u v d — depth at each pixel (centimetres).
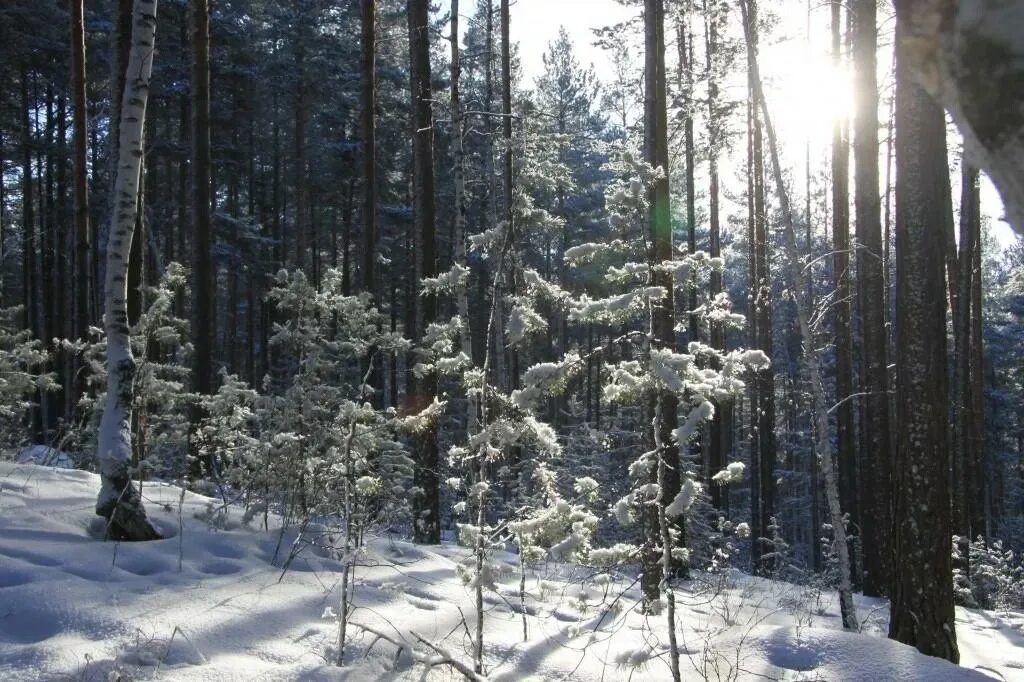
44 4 2234
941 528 623
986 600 1248
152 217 2461
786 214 900
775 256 2578
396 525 1008
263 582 508
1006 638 832
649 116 948
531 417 446
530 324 449
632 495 421
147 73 619
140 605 436
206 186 1122
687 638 502
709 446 2030
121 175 606
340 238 3553
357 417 525
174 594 460
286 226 3356
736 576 1179
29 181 2484
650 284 430
